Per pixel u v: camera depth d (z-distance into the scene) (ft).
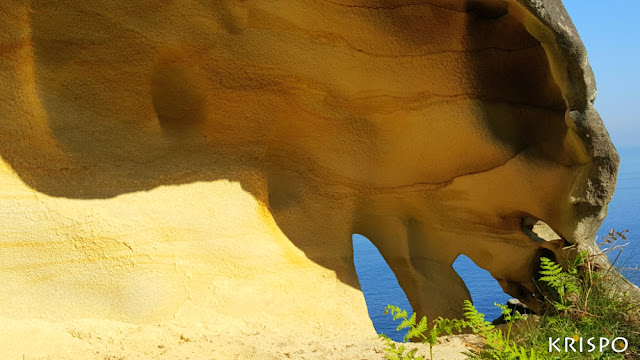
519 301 18.31
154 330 11.95
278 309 13.70
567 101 13.10
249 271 13.83
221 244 13.65
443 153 15.62
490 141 15.15
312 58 14.30
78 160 12.62
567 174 14.42
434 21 14.46
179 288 12.85
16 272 11.53
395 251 16.78
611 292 14.16
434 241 16.87
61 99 12.56
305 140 15.51
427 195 16.39
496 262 16.63
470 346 12.66
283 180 15.52
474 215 16.35
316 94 14.85
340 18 13.92
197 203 13.73
